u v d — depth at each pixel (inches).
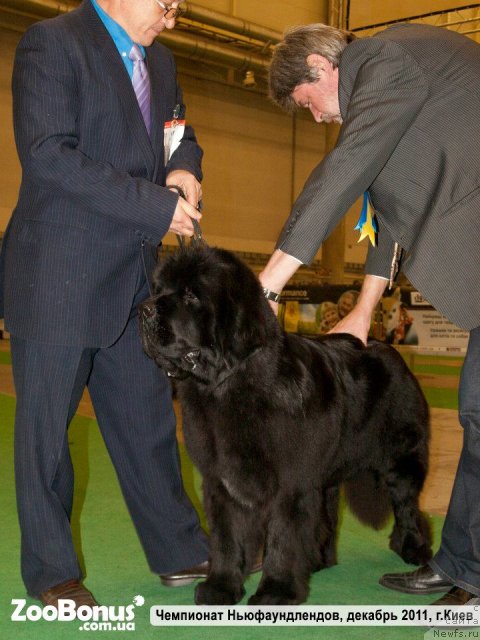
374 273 145.6
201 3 711.7
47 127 107.3
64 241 111.9
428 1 697.0
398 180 111.2
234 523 118.0
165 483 128.1
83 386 119.7
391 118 106.1
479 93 108.6
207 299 108.7
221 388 110.3
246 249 882.1
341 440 128.6
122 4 114.7
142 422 125.7
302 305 419.2
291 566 115.7
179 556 129.1
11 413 310.2
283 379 111.8
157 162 123.4
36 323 111.4
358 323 144.8
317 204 107.0
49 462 114.1
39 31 109.8
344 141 106.7
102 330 114.7
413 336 398.0
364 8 739.4
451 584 126.5
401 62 108.0
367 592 127.9
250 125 873.5
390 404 140.3
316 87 121.1
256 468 111.3
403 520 142.9
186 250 114.0
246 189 878.4
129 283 118.1
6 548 145.3
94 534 156.6
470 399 111.9
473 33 685.3
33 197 114.2
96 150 114.3
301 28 121.8
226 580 118.2
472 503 114.0
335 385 125.9
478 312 107.0
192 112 815.7
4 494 184.1
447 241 106.7
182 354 109.4
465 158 107.1
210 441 114.0
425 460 144.8
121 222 111.0
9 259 116.0
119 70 114.7
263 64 767.7
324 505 138.6
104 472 209.9
